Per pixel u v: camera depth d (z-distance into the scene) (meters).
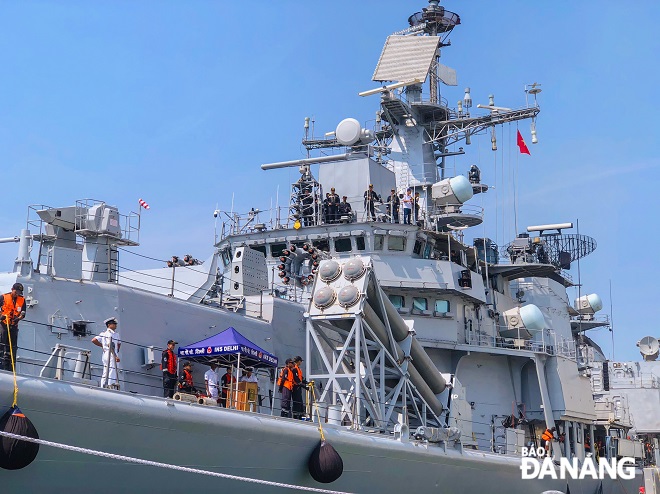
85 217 21.03
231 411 18.08
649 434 44.44
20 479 14.88
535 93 36.72
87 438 15.56
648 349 46.34
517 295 38.59
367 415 24.45
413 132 36.88
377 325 24.09
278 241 31.08
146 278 28.11
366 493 21.56
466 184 34.78
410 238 31.00
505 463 26.92
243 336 22.11
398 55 37.22
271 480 19.05
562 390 33.00
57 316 18.73
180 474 17.19
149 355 20.00
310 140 38.88
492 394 32.59
